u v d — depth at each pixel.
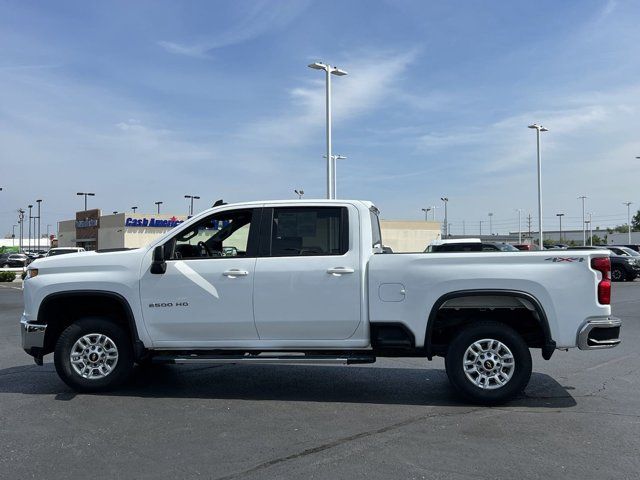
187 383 7.17
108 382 6.57
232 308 6.30
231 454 4.65
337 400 6.34
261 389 6.85
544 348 5.98
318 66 23.91
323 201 6.41
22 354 9.39
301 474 4.24
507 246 19.75
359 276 6.17
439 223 61.59
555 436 5.06
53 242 71.94
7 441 4.98
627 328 11.84
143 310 6.45
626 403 6.16
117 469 4.34
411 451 4.70
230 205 6.57
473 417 5.66
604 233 127.00
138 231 51.50
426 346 6.06
